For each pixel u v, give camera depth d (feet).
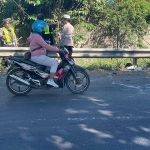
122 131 22.27
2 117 24.73
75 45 56.95
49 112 25.90
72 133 21.80
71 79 31.73
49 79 30.35
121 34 57.93
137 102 28.96
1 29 43.88
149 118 24.86
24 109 26.63
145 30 58.03
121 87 34.53
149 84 36.14
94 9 57.26
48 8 56.34
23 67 29.94
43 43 29.86
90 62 49.32
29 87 30.89
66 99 29.66
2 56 42.37
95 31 57.52
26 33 56.75
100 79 38.32
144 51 45.93
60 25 55.98
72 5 57.36
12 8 55.98
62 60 30.83
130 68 45.14
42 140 20.66
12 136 21.25
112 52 45.11
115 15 56.95
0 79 37.47
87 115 25.27
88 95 31.12
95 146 19.92
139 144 20.31
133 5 56.90
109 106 27.66
